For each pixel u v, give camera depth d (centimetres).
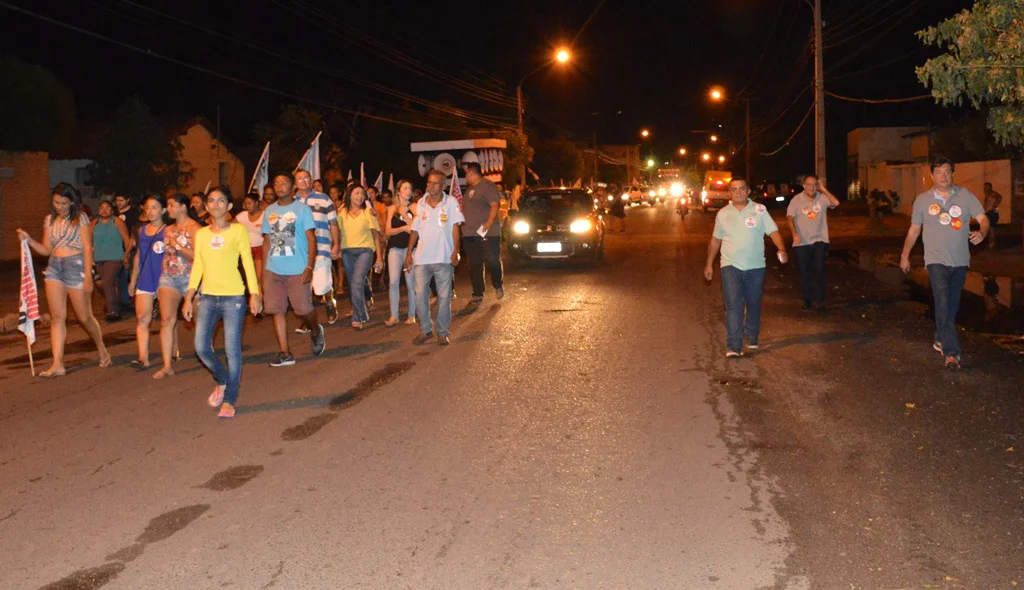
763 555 502
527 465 661
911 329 1207
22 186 2917
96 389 942
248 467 667
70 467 677
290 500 597
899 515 557
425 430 755
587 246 2114
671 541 522
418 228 1142
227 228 808
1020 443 697
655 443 710
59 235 1021
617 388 893
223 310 809
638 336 1184
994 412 783
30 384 977
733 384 904
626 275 1958
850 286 1702
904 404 816
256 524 557
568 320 1327
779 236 1043
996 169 3662
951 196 954
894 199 5022
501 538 530
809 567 486
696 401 838
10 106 3017
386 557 506
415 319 1330
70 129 3291
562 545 519
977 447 689
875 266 2123
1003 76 961
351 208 1275
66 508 593
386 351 1107
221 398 833
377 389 905
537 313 1402
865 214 5084
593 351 1084
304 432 755
